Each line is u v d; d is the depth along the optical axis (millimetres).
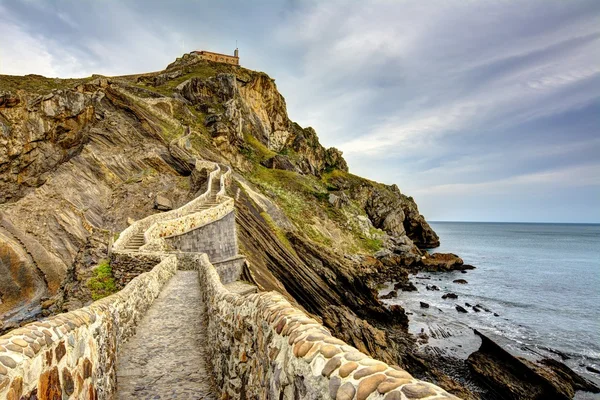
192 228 25000
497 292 48031
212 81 78312
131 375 6793
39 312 28812
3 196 38844
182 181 43781
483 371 22641
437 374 22828
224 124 67500
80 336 4832
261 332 4113
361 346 25750
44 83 56062
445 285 51938
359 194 96938
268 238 37656
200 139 58375
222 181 37844
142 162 44375
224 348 6051
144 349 8094
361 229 72250
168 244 23172
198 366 7254
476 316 36375
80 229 36031
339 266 40656
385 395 1907
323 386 2367
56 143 43375
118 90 54469
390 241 75625
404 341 28906
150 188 41438
